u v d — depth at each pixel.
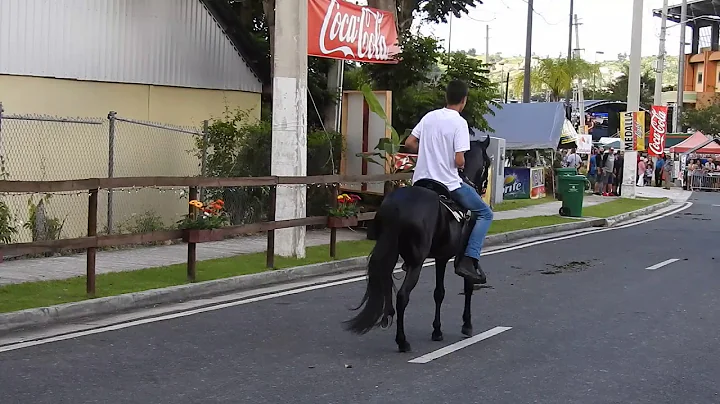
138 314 10.61
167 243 16.41
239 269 13.47
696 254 18.03
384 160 19.52
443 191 9.21
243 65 20.81
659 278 14.44
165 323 10.07
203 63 19.66
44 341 9.01
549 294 12.66
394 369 8.13
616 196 38.28
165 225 17.83
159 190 16.45
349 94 20.16
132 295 11.09
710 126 74.19
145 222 16.94
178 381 7.55
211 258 14.66
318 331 9.80
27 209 14.87
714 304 11.98
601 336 9.77
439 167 9.24
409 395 7.23
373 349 8.98
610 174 38.84
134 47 17.88
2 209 13.75
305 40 14.90
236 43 20.53
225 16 20.17
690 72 91.25
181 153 18.55
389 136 19.50
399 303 8.75
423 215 8.64
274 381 7.62
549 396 7.28
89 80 16.86
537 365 8.38
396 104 22.69
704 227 24.88
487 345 9.24
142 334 9.45
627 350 9.10
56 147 15.73
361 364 8.31
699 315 11.16
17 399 6.90
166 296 11.52
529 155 38.41
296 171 14.87
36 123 15.45
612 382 7.79
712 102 83.31
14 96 15.41
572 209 26.05
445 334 9.79
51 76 16.05
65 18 16.30
